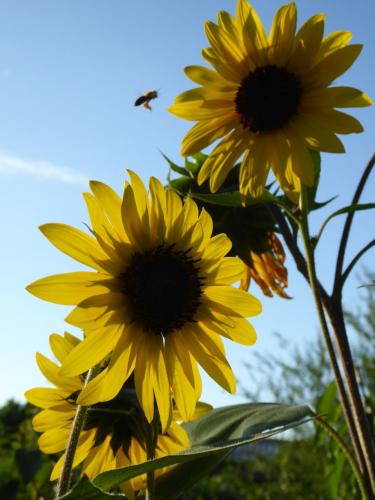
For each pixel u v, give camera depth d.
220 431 0.40
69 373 0.32
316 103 0.41
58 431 0.37
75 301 0.32
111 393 0.32
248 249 0.50
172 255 0.35
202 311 0.36
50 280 0.32
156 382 0.34
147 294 0.34
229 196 0.41
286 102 0.41
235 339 0.36
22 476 0.75
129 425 0.36
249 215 0.49
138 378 0.34
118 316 0.33
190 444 0.40
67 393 0.37
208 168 0.42
